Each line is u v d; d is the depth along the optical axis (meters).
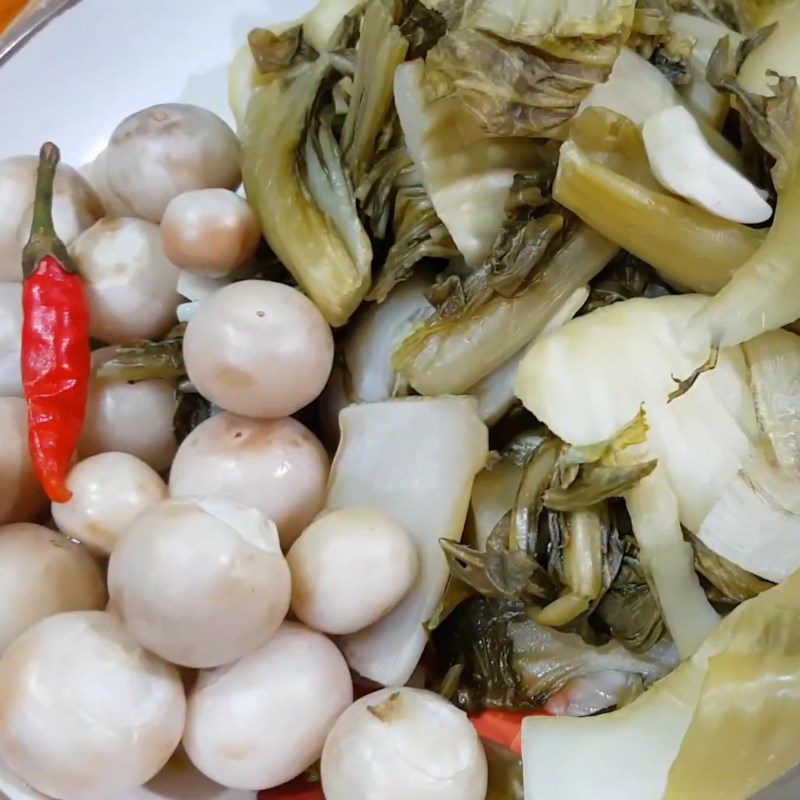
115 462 0.29
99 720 0.26
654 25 0.30
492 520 0.30
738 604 0.27
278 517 0.29
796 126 0.27
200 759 0.27
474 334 0.29
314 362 0.30
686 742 0.25
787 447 0.27
